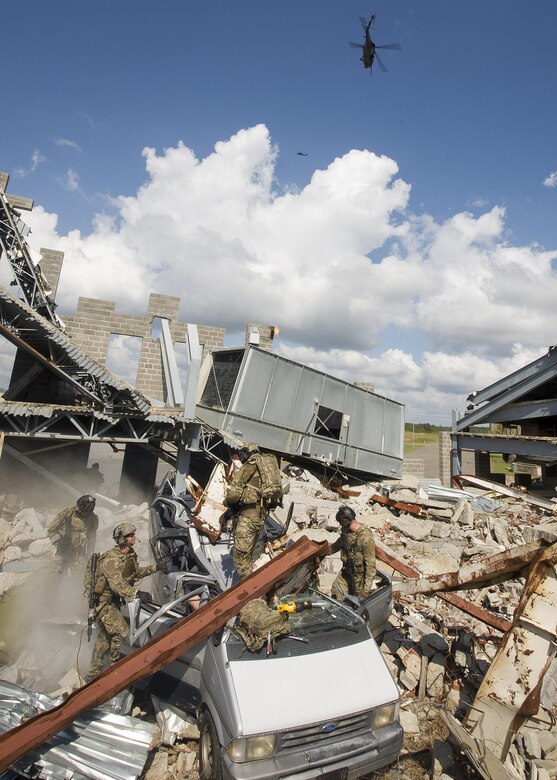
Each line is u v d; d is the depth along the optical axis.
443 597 5.90
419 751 4.37
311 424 14.51
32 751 3.60
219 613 3.93
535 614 4.25
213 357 15.32
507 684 4.16
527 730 4.55
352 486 14.66
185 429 11.27
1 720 3.83
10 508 10.64
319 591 5.07
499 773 3.57
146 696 4.79
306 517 10.15
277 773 3.26
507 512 13.48
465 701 4.97
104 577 4.67
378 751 3.67
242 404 13.11
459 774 4.05
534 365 17.05
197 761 3.95
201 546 5.88
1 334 10.70
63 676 5.05
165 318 16.67
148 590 7.21
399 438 17.42
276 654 3.88
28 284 12.88
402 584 5.75
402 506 12.28
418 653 5.58
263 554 5.87
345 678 3.87
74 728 3.82
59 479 11.25
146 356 16.38
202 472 14.15
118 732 3.88
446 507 12.21
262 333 17.31
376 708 3.77
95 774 3.53
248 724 3.30
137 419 11.12
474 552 9.57
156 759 3.96
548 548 4.36
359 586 5.39
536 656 4.14
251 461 5.52
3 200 12.17
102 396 10.53
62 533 6.07
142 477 14.58
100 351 15.73
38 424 10.35
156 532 6.73
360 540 5.44
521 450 17.14
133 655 3.69
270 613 4.03
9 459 12.80
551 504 14.62
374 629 5.28
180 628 3.83
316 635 4.21
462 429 19.53
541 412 16.83
